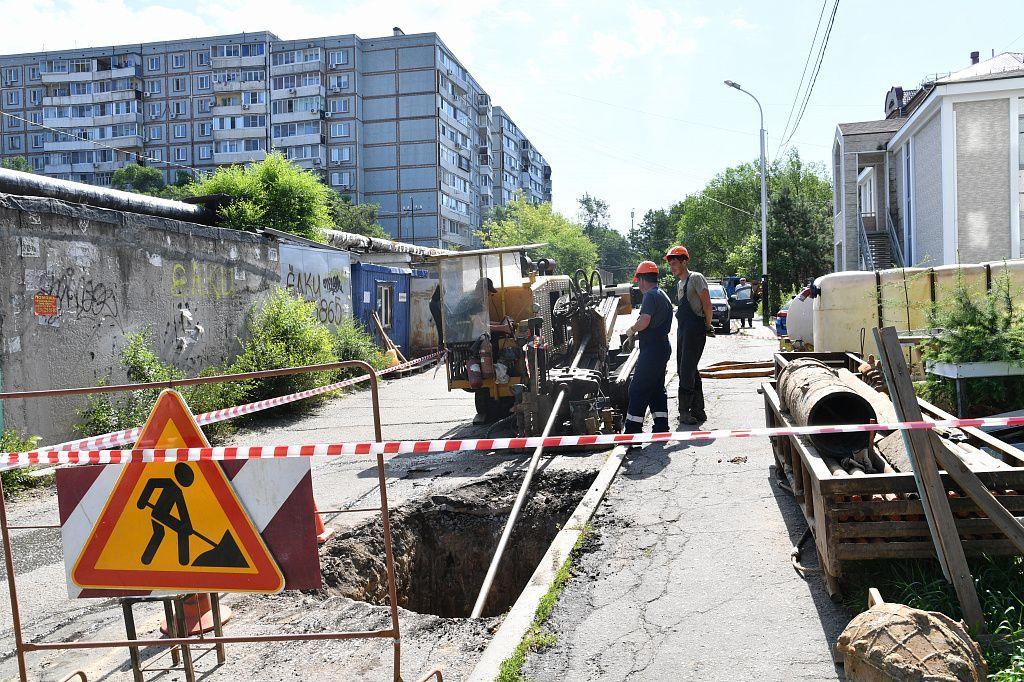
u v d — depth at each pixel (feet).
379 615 14.75
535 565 22.08
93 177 323.78
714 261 234.58
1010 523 11.39
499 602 22.08
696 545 16.35
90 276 33.04
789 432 12.92
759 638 12.10
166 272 38.11
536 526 22.39
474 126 334.65
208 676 12.49
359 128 285.02
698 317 28.81
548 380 27.99
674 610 13.39
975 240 70.64
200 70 310.65
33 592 17.22
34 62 326.03
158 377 34.68
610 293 41.63
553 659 12.06
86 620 15.39
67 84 323.98
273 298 46.78
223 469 11.06
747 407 32.32
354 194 284.00
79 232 32.48
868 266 94.02
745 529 17.04
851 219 107.96
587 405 27.04
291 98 287.69
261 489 11.01
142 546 11.25
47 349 30.68
